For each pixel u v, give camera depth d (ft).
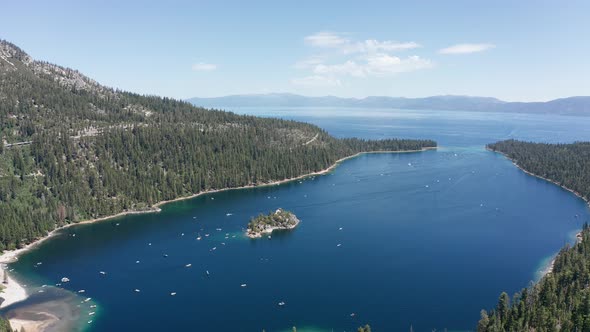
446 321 637.71
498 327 555.69
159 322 638.53
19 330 601.62
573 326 551.18
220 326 628.69
